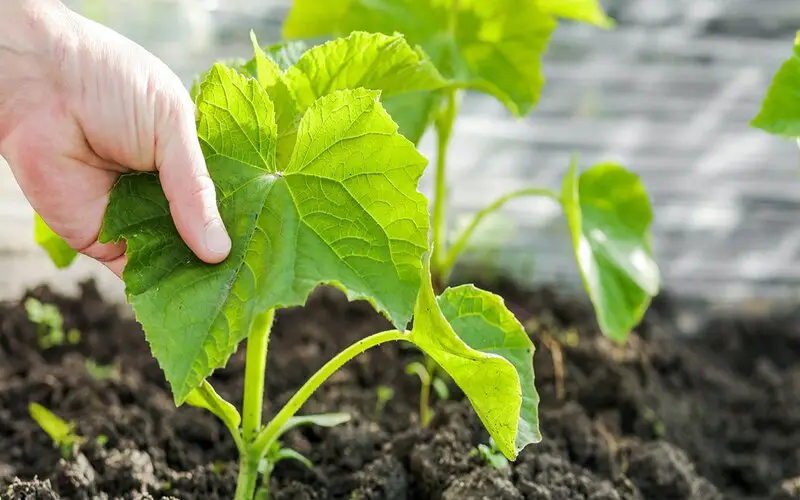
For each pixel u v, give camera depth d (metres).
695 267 1.55
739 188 1.52
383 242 0.73
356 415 1.05
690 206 1.53
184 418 1.02
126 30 1.34
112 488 0.92
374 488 0.94
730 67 1.47
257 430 0.84
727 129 1.49
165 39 1.35
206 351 0.72
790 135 0.89
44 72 0.77
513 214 1.49
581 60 1.47
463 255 1.45
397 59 0.81
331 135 0.73
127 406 1.06
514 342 0.83
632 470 1.01
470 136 1.47
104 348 1.18
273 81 0.81
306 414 1.05
